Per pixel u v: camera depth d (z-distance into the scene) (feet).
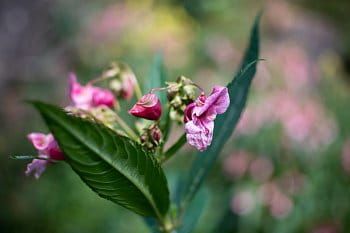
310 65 27.37
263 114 22.38
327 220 20.90
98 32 34.45
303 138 21.65
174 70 31.65
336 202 21.03
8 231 26.76
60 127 6.91
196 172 9.87
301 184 20.93
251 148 22.21
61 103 32.99
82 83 32.81
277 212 20.51
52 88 34.60
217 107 7.95
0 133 30.60
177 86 8.59
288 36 39.55
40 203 26.63
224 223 20.63
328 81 25.73
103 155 7.45
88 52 34.14
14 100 33.96
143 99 8.45
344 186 21.18
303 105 22.75
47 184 27.04
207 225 21.43
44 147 8.63
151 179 8.20
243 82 9.34
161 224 9.22
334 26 46.19
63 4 39.52
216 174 23.18
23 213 26.91
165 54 32.65
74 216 25.39
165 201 8.79
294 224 20.53
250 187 20.97
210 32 36.96
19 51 38.91
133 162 7.79
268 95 23.63
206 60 32.27
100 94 10.01
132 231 23.80
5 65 37.45
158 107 8.50
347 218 21.06
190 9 38.91
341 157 21.40
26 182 28.14
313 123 21.88
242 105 9.46
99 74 33.17
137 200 8.48
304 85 25.35
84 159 7.37
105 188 7.94
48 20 39.68
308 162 21.44
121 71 10.55
